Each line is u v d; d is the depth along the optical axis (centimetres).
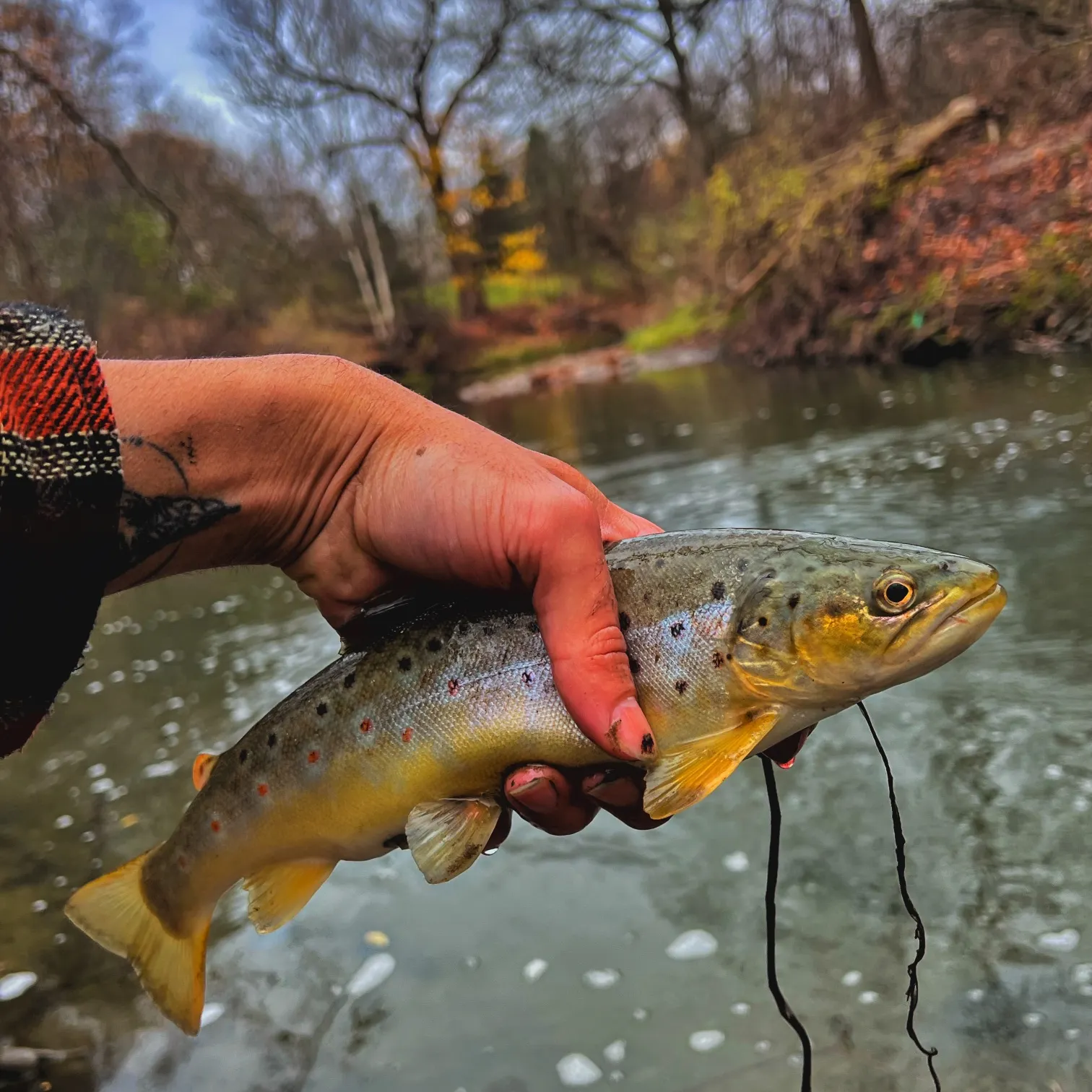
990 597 29
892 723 65
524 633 31
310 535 32
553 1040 45
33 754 85
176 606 135
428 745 31
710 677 30
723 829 58
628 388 319
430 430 32
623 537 36
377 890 58
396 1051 46
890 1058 42
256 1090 45
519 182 602
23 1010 52
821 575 30
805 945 48
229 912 58
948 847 53
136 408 29
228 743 81
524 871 58
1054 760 57
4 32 237
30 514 24
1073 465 110
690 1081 42
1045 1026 42
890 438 145
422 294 545
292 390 31
